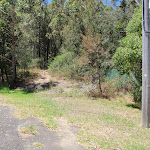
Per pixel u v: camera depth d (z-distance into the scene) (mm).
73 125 5609
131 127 6145
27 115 5805
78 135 4605
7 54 17250
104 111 8289
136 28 9133
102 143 4176
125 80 12141
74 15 21500
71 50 20562
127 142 4508
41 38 30047
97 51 12305
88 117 6945
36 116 5898
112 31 19250
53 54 34844
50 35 28281
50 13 29750
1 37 16844
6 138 3855
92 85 13781
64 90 13477
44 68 25328
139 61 8289
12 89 14898
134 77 8984
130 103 10430
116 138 4730
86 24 19219
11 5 15258
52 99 10680
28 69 21812
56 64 19828
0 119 5090
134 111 8688
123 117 7445
